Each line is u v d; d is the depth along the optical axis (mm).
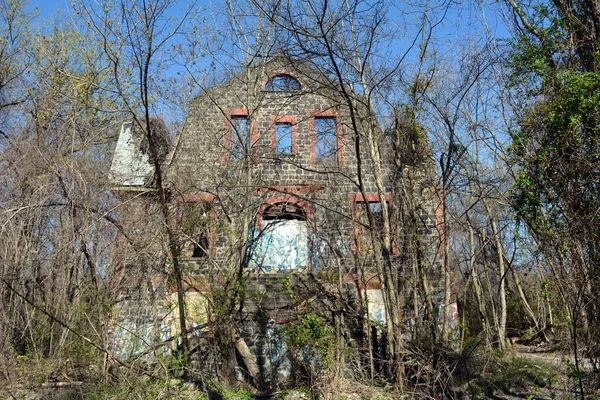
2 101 22188
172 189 14391
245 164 15969
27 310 13102
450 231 15742
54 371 13039
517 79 12484
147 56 11062
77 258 13242
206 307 14383
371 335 14859
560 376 11977
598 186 9711
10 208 12672
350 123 17438
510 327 24547
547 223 10211
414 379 13625
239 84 19484
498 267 21078
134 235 13891
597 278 9656
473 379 13430
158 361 12812
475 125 15539
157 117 16922
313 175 18609
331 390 12539
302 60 12961
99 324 13000
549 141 10320
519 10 12805
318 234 16906
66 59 20719
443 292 16438
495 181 14070
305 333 13367
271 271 16938
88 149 16906
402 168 15117
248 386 14500
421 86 14711
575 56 11688
